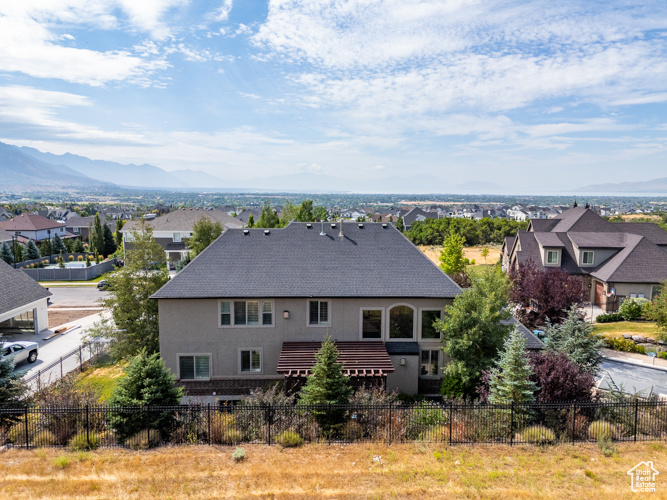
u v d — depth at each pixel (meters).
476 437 16.67
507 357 17.97
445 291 25.92
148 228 32.03
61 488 13.18
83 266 75.06
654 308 31.47
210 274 26.27
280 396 20.00
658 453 15.37
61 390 19.88
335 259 27.70
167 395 17.72
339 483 13.53
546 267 47.00
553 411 17.41
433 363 26.27
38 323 38.78
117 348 29.28
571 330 24.73
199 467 14.59
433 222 119.12
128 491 13.10
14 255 77.25
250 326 25.67
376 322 25.97
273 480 13.72
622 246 46.47
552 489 13.08
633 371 26.89
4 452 15.91
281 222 68.06
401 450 15.92
